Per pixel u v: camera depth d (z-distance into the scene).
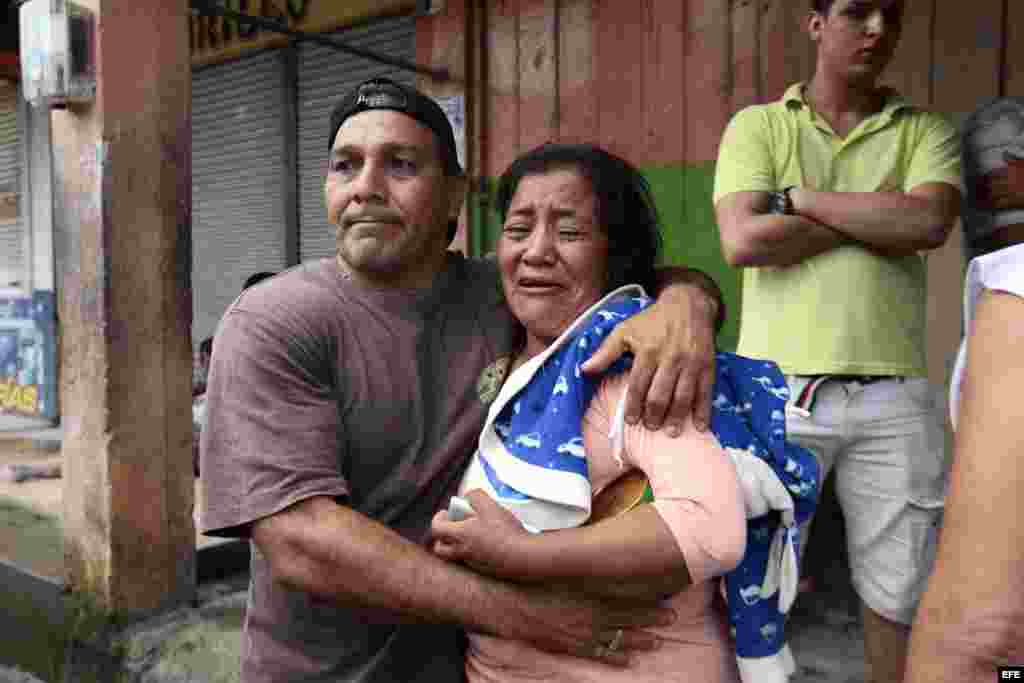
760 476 1.10
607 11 4.04
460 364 1.34
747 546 1.14
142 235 2.88
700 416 1.08
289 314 1.24
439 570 1.11
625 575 1.02
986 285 0.78
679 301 1.18
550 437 1.10
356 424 1.27
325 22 5.07
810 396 2.12
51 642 3.07
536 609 1.10
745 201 2.19
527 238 1.25
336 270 1.34
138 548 2.92
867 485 2.15
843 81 2.19
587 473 1.11
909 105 2.24
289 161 5.38
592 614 1.11
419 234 1.29
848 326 2.10
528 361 1.24
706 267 3.83
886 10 2.10
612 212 1.24
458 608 1.09
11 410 7.27
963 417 0.76
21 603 3.22
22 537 3.80
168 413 2.98
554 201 1.22
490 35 4.41
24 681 3.13
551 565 1.03
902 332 2.14
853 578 2.25
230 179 5.83
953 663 0.71
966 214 3.14
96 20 2.75
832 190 2.21
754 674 1.13
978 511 0.71
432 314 1.34
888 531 2.13
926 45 3.19
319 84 5.20
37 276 6.99
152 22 2.86
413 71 4.46
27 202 7.06
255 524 1.17
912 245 2.09
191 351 3.04
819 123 2.23
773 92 3.60
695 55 3.80
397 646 1.30
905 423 2.09
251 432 1.18
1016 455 0.70
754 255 2.14
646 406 1.07
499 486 1.14
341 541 1.11
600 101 4.10
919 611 0.76
